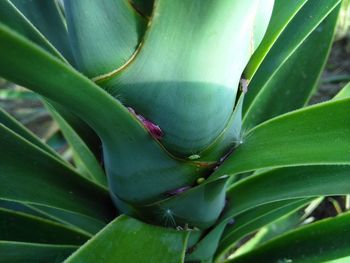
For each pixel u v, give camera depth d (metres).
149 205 0.38
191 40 0.28
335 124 0.32
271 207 0.46
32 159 0.40
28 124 1.06
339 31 1.07
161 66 0.29
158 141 0.32
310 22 0.42
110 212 0.42
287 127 0.33
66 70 0.24
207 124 0.32
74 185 0.42
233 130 0.34
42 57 0.23
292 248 0.43
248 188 0.41
